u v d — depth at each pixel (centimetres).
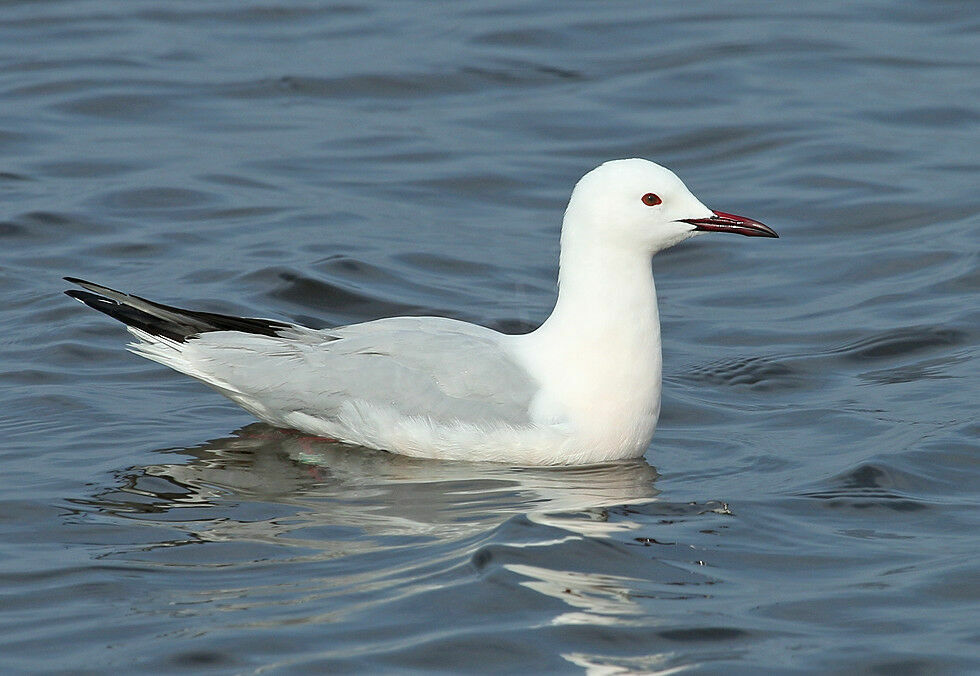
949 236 1866
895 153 2122
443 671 909
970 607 996
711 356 1561
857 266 1802
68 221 1880
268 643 939
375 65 2428
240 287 1700
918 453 1269
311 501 1184
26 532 1112
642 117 2255
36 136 2150
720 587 1025
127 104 2272
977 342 1559
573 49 2511
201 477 1233
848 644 945
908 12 2656
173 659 922
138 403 1404
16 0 2688
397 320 1347
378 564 1052
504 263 1812
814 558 1076
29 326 1573
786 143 2161
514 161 2116
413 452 1293
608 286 1277
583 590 1012
